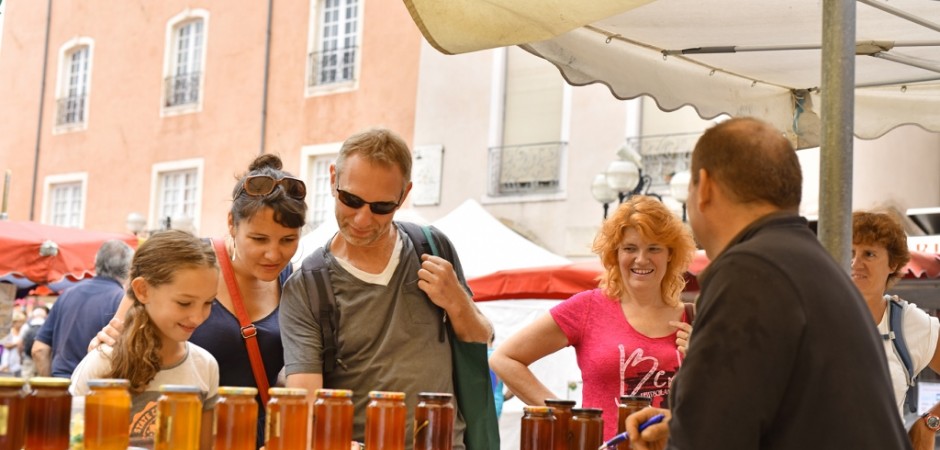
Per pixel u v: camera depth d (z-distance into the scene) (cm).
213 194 2412
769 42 504
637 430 295
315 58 2252
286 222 356
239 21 2405
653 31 484
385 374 359
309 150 2238
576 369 1006
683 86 526
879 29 495
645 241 433
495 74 1978
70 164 2761
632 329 437
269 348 380
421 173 2048
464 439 373
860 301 263
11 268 842
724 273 256
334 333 359
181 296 324
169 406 264
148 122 2581
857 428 248
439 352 368
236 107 2383
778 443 250
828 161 369
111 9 2719
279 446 273
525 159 1933
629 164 1323
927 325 459
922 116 577
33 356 706
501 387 848
